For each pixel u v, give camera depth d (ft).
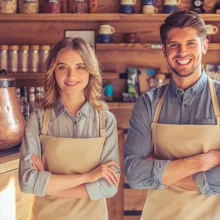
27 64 13.43
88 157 7.02
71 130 7.14
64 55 6.98
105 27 13.55
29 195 9.10
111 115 7.32
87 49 7.06
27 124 7.19
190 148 6.85
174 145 6.91
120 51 14.10
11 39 14.08
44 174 6.84
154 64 14.14
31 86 14.08
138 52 14.10
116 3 13.87
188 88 6.92
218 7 13.62
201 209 6.87
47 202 7.08
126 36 13.73
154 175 6.79
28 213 9.11
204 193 6.75
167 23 6.84
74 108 7.23
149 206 7.12
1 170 8.04
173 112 7.00
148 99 7.18
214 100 6.91
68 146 7.01
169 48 6.83
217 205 6.86
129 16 13.23
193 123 6.91
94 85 7.26
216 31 13.66
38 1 13.73
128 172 6.97
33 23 14.01
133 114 7.27
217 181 6.66
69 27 14.01
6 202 8.27
